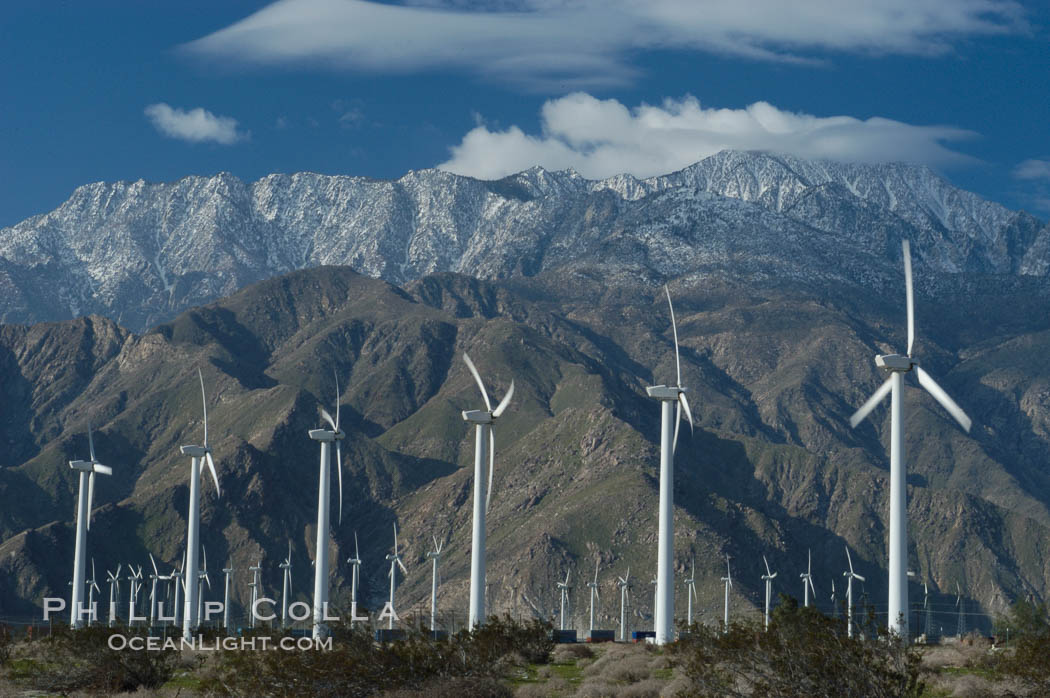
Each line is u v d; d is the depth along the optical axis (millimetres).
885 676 197375
